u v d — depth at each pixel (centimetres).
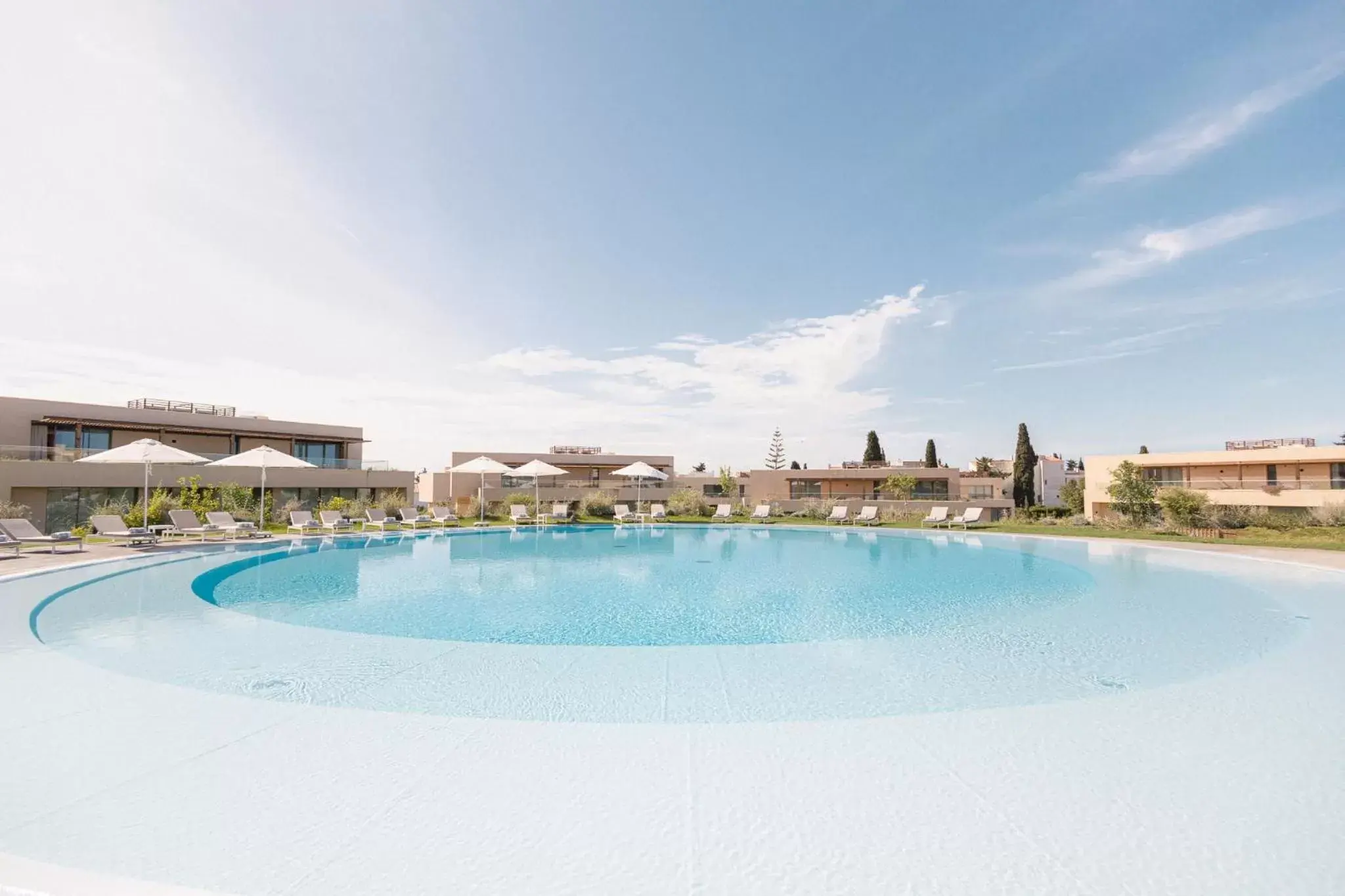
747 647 739
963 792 353
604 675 624
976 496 5256
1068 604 1037
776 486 4581
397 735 432
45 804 334
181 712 475
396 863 281
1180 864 283
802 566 1549
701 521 3083
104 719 461
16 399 2559
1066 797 347
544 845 297
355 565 1485
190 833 305
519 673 630
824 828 313
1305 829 313
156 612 911
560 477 4194
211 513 1820
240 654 693
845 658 693
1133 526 2683
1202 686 555
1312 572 1338
